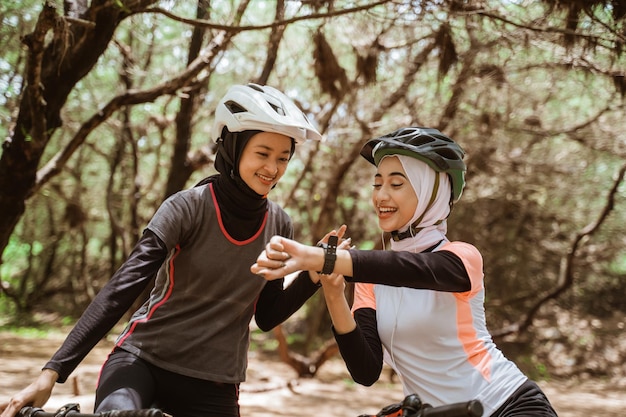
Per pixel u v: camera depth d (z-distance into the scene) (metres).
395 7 5.55
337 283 2.40
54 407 6.89
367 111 10.68
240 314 2.78
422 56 8.48
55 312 16.47
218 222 2.69
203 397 2.71
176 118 8.59
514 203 12.38
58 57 5.58
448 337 2.48
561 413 8.86
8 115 7.21
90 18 5.43
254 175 2.67
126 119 12.71
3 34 6.46
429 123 9.56
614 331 12.98
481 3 5.37
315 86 10.20
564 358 12.59
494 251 12.98
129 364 2.63
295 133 2.67
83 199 15.52
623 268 13.95
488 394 2.44
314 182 12.45
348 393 9.48
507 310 13.37
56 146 12.91
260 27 5.39
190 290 2.69
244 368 2.86
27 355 10.56
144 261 2.56
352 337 2.45
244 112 2.63
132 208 13.48
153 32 8.23
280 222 2.88
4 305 16.81
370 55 7.09
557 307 13.56
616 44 5.07
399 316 2.52
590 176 12.11
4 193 5.79
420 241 2.53
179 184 8.68
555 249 12.97
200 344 2.69
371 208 13.64
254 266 2.07
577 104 10.27
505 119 9.88
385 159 2.55
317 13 5.41
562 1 5.01
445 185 2.54
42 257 17.09
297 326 14.56
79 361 2.42
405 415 1.93
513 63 7.10
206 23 5.39
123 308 2.50
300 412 7.96
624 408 9.41
